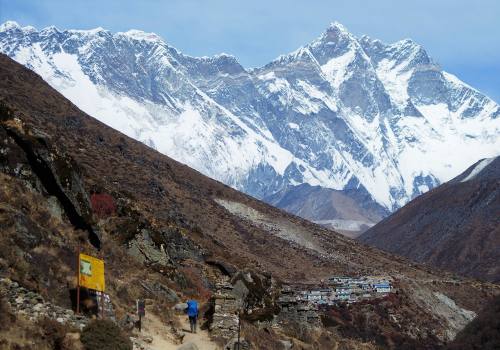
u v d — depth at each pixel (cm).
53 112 14400
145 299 4406
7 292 3278
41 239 3878
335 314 12625
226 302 4338
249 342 4219
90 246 4575
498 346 12825
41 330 3177
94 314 3634
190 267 6494
